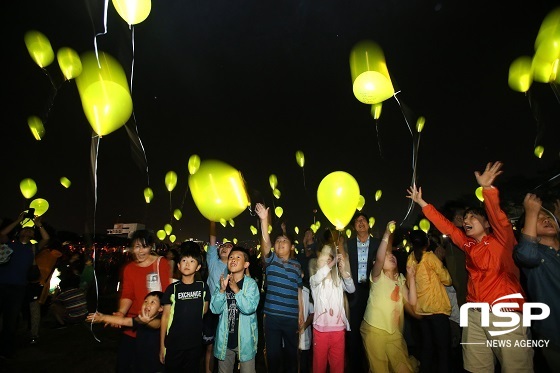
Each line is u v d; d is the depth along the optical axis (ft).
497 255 10.84
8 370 16.06
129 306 12.44
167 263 13.34
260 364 17.49
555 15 13.57
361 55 12.52
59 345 20.52
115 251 72.95
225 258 15.92
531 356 10.15
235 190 13.06
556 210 10.40
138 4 10.78
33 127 17.40
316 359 12.95
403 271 17.89
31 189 18.61
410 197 13.01
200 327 11.89
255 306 12.73
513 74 15.55
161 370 11.72
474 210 11.79
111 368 16.63
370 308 12.87
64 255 28.91
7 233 17.40
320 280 13.55
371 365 12.43
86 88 10.97
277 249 14.35
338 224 12.44
